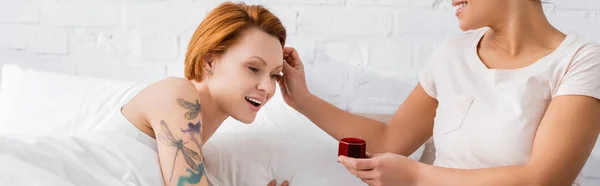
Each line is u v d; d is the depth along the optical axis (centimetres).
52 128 165
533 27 127
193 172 118
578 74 117
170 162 119
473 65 135
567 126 114
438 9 180
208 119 137
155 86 130
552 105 119
